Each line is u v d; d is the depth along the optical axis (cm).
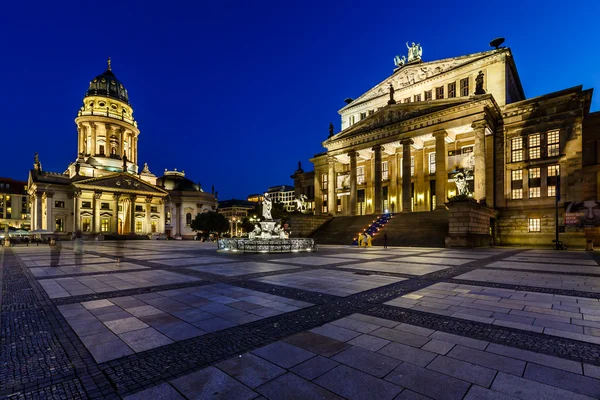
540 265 1572
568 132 3572
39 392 390
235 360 471
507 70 4428
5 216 10288
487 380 408
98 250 3059
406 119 4338
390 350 504
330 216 4984
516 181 3903
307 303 799
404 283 1068
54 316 702
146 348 520
